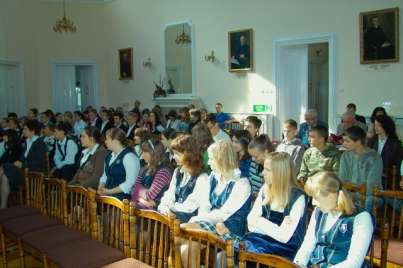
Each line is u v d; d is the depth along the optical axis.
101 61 12.58
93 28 12.41
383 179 4.48
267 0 8.49
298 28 8.07
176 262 2.48
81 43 12.34
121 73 12.09
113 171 4.24
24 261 3.53
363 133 3.79
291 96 8.66
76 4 12.19
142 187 3.91
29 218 3.82
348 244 2.30
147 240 2.86
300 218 2.67
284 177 2.70
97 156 4.65
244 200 3.10
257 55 8.79
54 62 12.09
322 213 2.46
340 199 2.36
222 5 9.32
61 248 3.12
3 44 10.85
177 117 8.99
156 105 9.91
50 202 3.93
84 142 4.89
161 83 10.98
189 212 3.35
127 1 11.65
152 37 11.08
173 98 10.34
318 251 2.40
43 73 11.97
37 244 3.23
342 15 7.44
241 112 9.18
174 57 10.56
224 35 9.34
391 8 6.79
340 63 7.54
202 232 2.35
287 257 2.67
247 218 2.95
